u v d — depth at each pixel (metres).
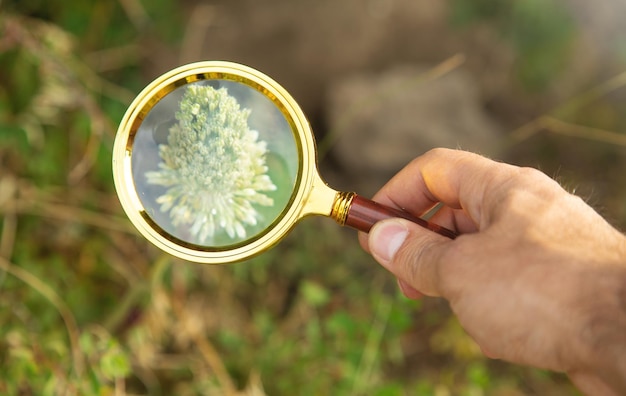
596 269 0.31
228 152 0.35
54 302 0.44
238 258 0.35
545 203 0.32
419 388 0.50
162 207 0.35
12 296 0.46
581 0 0.70
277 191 0.35
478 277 0.31
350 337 0.48
